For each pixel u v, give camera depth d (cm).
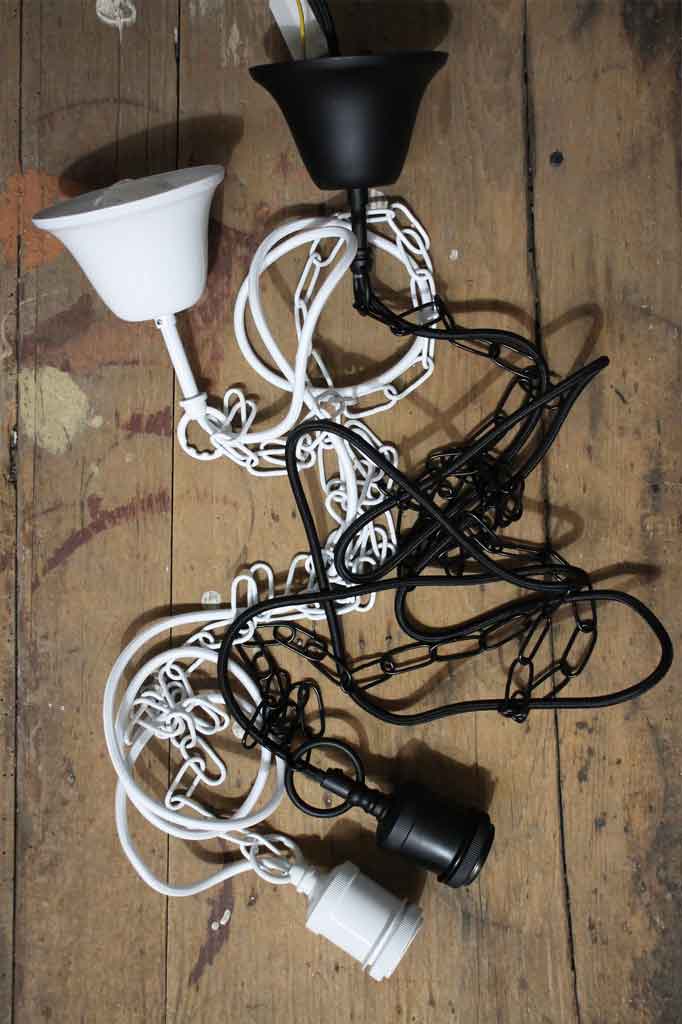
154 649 77
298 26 70
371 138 64
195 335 76
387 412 76
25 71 75
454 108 76
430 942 78
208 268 76
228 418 74
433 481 71
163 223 60
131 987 77
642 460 77
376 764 77
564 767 77
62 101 75
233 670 74
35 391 76
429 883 77
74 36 75
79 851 77
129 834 76
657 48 76
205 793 77
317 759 77
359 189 67
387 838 70
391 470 64
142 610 77
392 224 73
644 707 77
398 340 76
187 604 77
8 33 75
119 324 76
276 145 75
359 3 74
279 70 61
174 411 77
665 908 78
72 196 76
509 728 77
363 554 74
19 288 76
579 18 76
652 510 77
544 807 77
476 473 72
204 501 77
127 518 77
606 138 76
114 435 77
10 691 77
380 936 70
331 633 71
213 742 77
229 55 75
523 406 70
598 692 77
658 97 76
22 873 77
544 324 76
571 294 76
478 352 72
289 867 74
